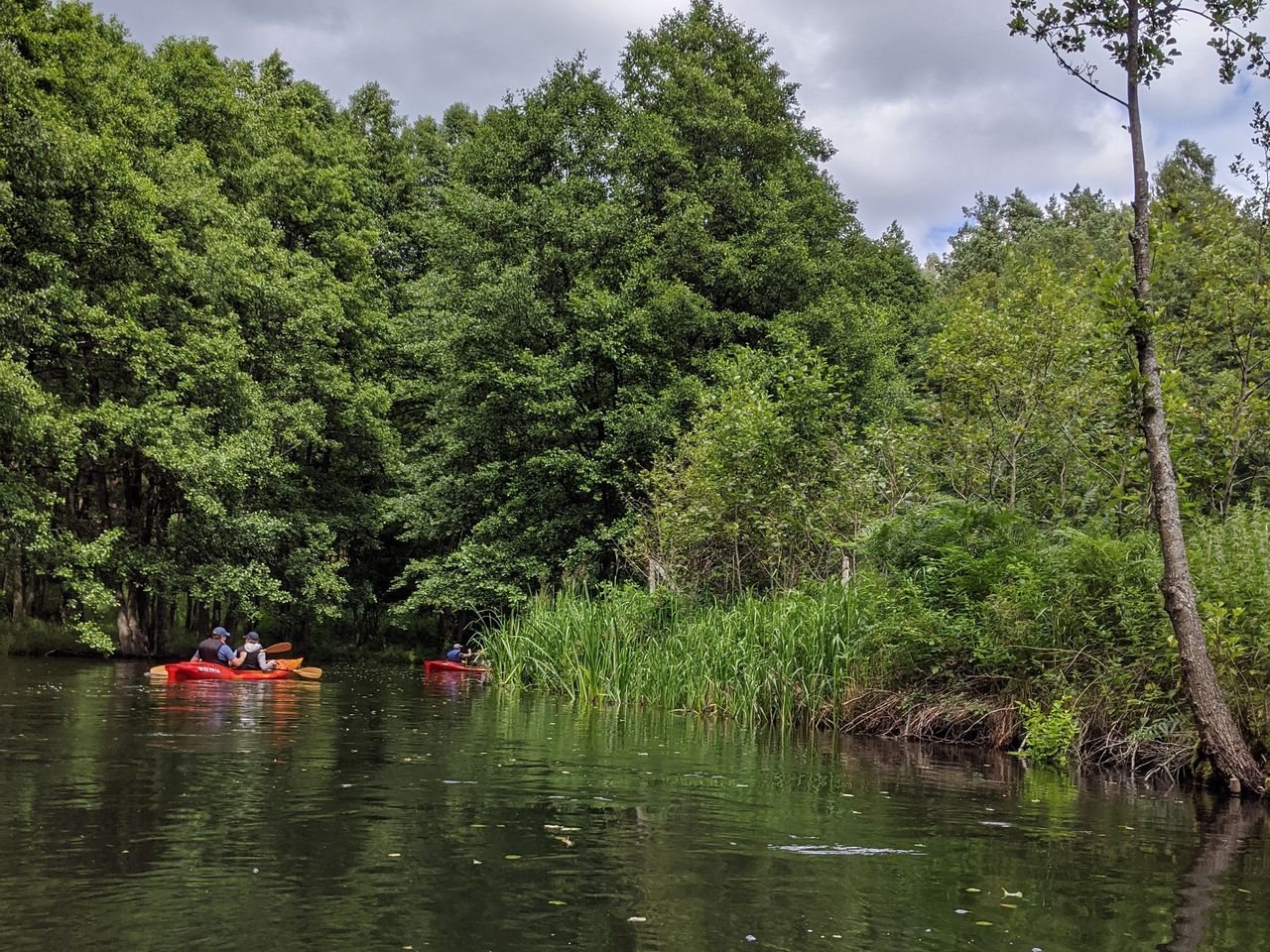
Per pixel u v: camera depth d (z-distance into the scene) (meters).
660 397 25.05
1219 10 8.55
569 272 26.78
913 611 12.68
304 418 26.02
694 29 29.81
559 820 6.87
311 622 31.92
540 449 26.34
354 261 29.81
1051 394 15.38
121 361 21.34
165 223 23.27
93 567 22.34
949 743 11.99
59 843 5.86
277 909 4.74
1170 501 8.52
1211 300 13.08
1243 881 5.71
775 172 28.25
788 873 5.67
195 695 15.53
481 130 30.64
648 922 4.70
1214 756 8.45
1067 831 6.97
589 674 17.00
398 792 7.70
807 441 17.83
